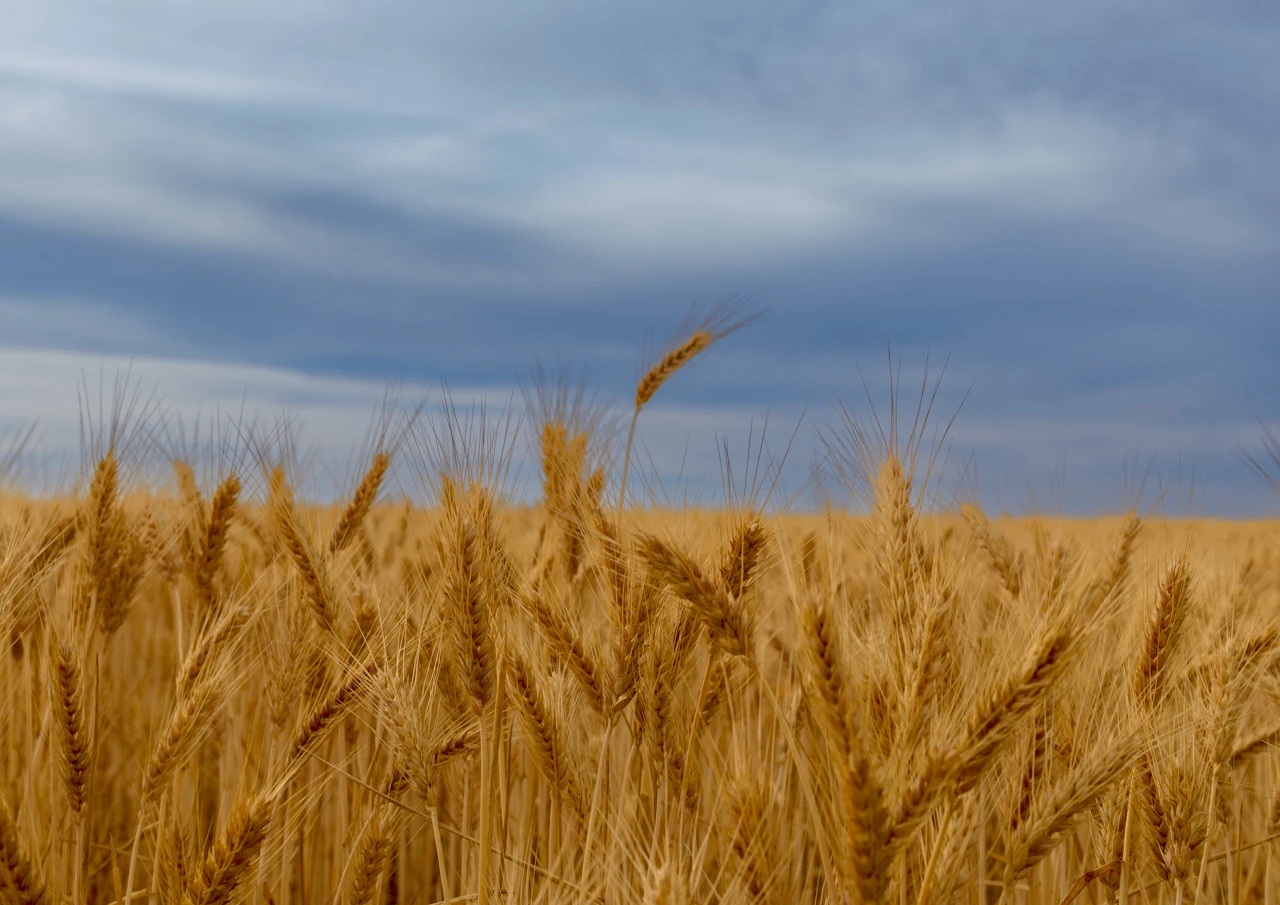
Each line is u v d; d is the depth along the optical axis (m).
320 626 1.16
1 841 0.95
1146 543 1.18
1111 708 1.09
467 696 1.08
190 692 1.08
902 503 1.03
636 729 1.09
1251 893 1.24
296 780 1.20
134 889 1.27
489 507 1.09
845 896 0.96
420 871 1.31
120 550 1.18
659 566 1.00
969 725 0.93
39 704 1.23
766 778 1.05
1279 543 1.63
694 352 1.32
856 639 1.02
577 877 1.09
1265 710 1.20
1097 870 1.07
